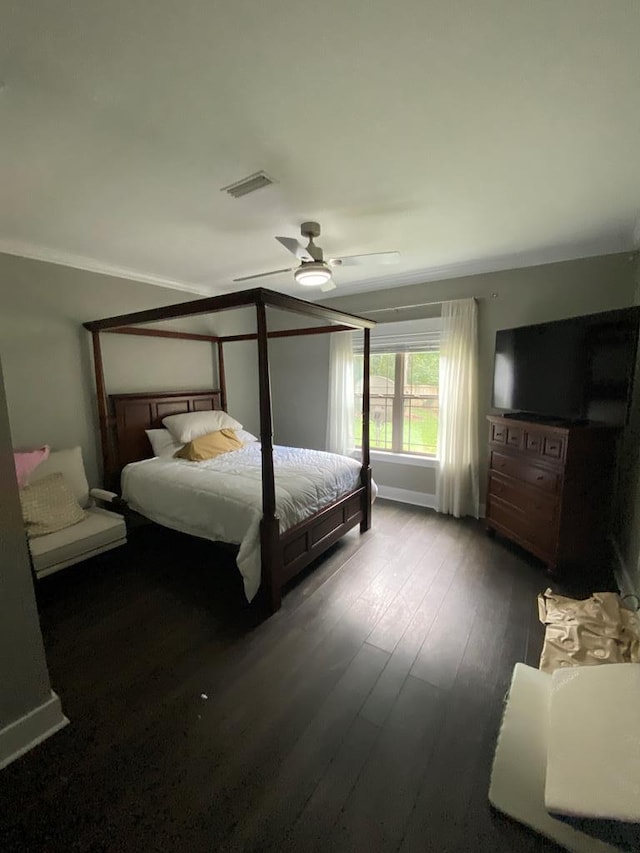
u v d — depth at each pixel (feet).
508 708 4.77
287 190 6.50
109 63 3.72
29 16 3.21
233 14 3.26
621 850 3.32
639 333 7.52
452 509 12.58
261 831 3.83
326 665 6.07
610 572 8.75
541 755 4.24
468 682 5.71
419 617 7.27
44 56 3.60
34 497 8.28
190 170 5.79
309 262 8.11
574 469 8.20
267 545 7.33
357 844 3.72
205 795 4.17
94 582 8.64
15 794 4.21
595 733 3.92
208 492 8.40
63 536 8.13
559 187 6.53
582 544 8.48
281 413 16.97
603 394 8.00
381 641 6.62
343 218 7.71
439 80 4.05
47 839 3.79
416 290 12.96
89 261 10.32
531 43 3.59
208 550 10.28
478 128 4.91
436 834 3.80
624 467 9.25
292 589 8.27
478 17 3.34
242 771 4.42
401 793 4.18
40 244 9.06
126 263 10.68
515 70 3.92
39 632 4.82
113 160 5.48
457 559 9.56
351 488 10.77
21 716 4.69
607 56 3.73
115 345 11.44
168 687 5.65
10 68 3.73
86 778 4.36
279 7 3.21
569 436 8.05
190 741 4.80
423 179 6.21
